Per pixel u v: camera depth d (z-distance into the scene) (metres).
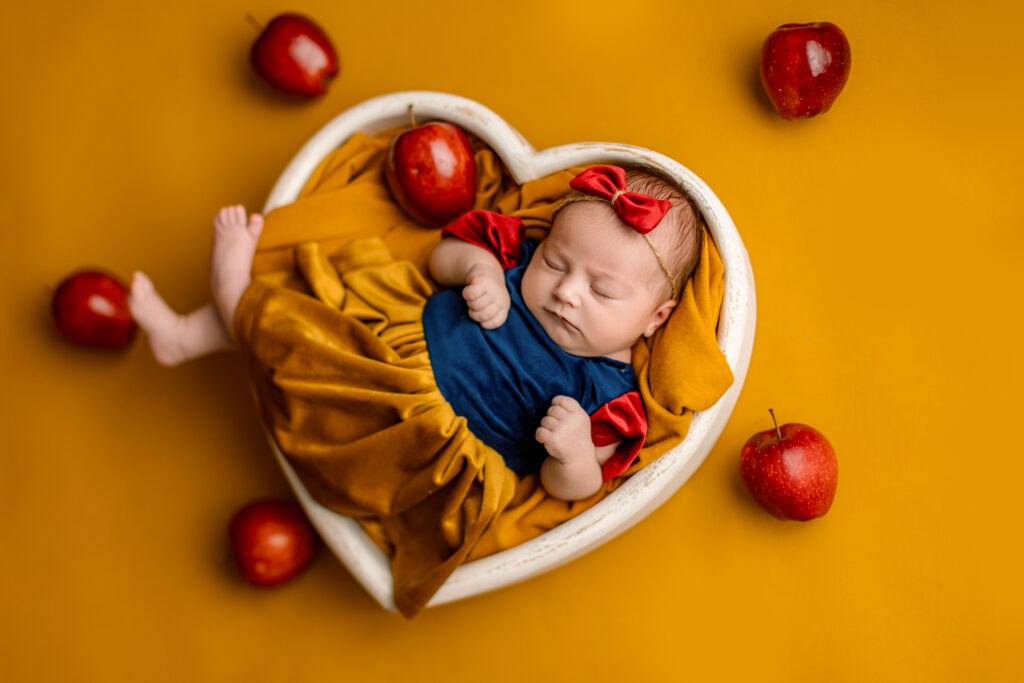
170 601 2.10
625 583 2.07
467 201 1.96
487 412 1.80
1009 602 2.01
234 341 1.89
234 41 2.32
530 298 1.79
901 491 2.07
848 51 2.06
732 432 2.11
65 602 2.10
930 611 2.02
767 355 2.14
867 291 2.16
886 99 2.23
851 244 2.18
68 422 2.17
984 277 2.14
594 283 1.72
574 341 1.78
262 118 2.30
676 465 1.78
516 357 1.79
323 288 1.85
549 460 1.77
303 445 1.81
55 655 2.08
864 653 2.01
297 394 1.78
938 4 2.26
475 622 2.07
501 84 2.30
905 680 2.00
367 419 1.78
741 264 1.81
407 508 1.82
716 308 1.79
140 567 2.12
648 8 2.30
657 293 1.75
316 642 2.08
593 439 1.78
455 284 1.90
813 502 1.90
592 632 2.05
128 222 2.26
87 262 2.24
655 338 1.84
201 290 2.24
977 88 2.22
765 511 2.05
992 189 2.18
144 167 2.28
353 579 2.09
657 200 1.70
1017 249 2.15
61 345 2.20
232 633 2.09
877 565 2.04
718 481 2.09
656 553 2.07
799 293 2.16
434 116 2.01
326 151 2.03
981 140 2.20
